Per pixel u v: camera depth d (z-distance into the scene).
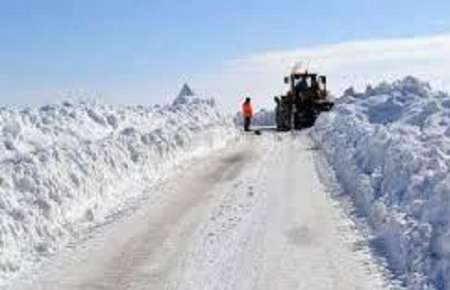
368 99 31.31
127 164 20.39
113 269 12.01
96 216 16.16
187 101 38.84
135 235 14.27
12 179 15.02
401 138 18.52
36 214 14.10
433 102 23.69
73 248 13.47
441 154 15.86
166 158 23.62
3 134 20.66
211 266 12.02
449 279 10.19
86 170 17.56
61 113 24.73
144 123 28.44
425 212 12.49
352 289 10.66
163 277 11.51
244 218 15.45
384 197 15.01
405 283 10.82
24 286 11.20
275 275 11.43
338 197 17.62
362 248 12.84
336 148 25.50
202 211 16.34
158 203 17.50
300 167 23.11
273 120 57.47
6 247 12.66
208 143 29.33
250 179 20.64
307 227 14.50
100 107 27.53
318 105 43.62
